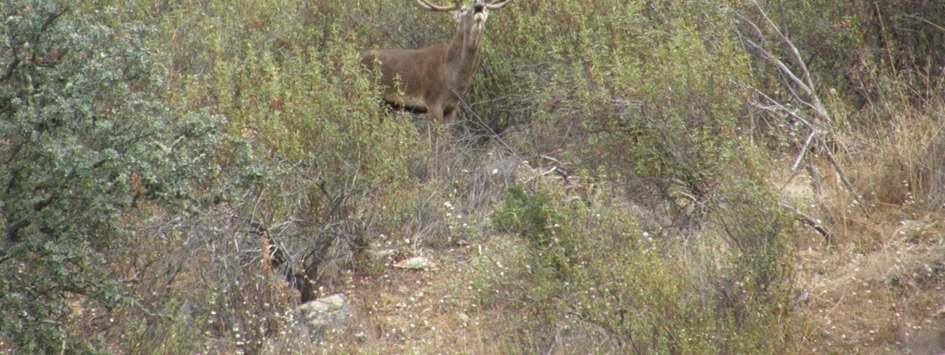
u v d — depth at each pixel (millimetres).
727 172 22516
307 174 23141
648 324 18188
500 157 27609
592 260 19891
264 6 30594
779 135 24844
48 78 18297
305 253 22781
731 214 21406
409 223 24609
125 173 17734
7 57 18312
